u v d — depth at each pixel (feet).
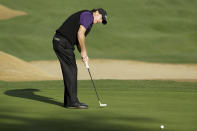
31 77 175.52
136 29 536.42
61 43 82.38
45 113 73.26
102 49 469.98
